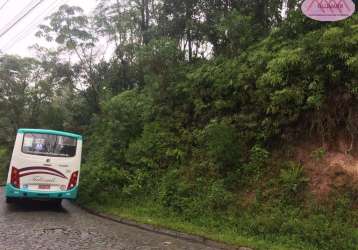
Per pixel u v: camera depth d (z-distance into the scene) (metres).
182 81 15.49
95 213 14.16
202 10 17.03
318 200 9.65
